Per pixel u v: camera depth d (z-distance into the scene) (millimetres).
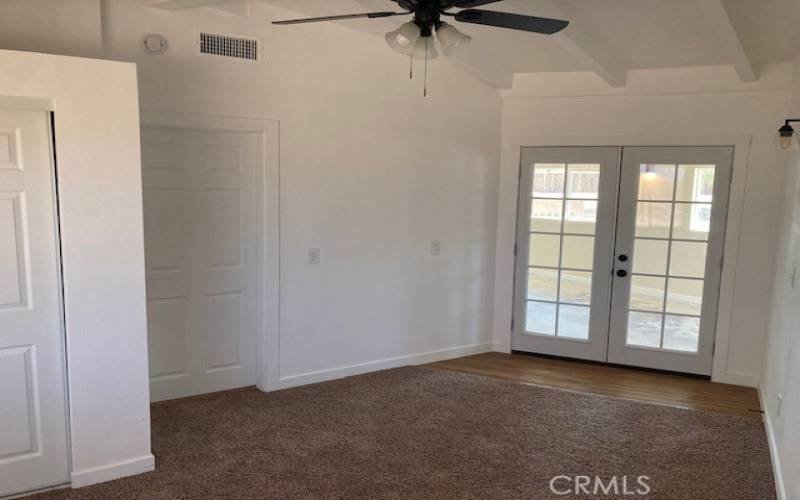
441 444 3572
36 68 2693
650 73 4879
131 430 3123
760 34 3787
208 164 4094
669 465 3381
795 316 3154
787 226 3971
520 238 5484
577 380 4895
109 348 3016
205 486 3045
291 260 4348
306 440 3586
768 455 3539
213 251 4191
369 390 4461
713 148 4785
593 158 5160
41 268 2869
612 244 5191
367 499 2953
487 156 5363
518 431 3787
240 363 4422
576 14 3645
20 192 2787
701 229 4906
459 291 5363
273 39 4082
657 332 5145
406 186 4902
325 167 4434
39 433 2938
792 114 4332
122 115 2930
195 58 3779
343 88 4445
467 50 4574
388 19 4051
